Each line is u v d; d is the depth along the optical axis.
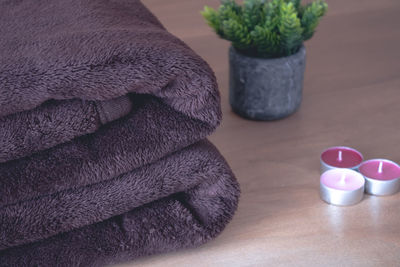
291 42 0.84
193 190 0.66
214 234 0.65
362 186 0.72
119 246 0.63
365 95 0.97
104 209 0.61
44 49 0.57
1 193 0.57
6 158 0.56
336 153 0.80
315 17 0.86
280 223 0.70
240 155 0.83
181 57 0.56
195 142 0.64
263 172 0.79
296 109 0.92
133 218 0.64
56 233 0.61
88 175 0.59
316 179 0.78
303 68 0.89
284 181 0.78
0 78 0.53
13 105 0.54
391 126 0.89
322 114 0.93
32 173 0.58
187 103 0.59
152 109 0.61
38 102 0.54
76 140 0.59
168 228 0.64
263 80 0.87
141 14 0.73
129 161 0.59
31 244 0.63
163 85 0.57
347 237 0.68
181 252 0.67
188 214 0.65
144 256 0.66
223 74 1.04
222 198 0.65
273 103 0.89
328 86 1.00
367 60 1.08
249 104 0.90
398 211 0.72
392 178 0.75
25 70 0.53
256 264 0.64
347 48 1.13
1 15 0.69
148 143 0.60
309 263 0.64
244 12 0.86
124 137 0.60
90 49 0.55
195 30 1.22
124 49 0.55
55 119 0.56
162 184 0.62
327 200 0.73
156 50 0.55
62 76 0.53
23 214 0.59
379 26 1.22
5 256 0.61
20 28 0.65
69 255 0.62
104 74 0.54
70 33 0.60
